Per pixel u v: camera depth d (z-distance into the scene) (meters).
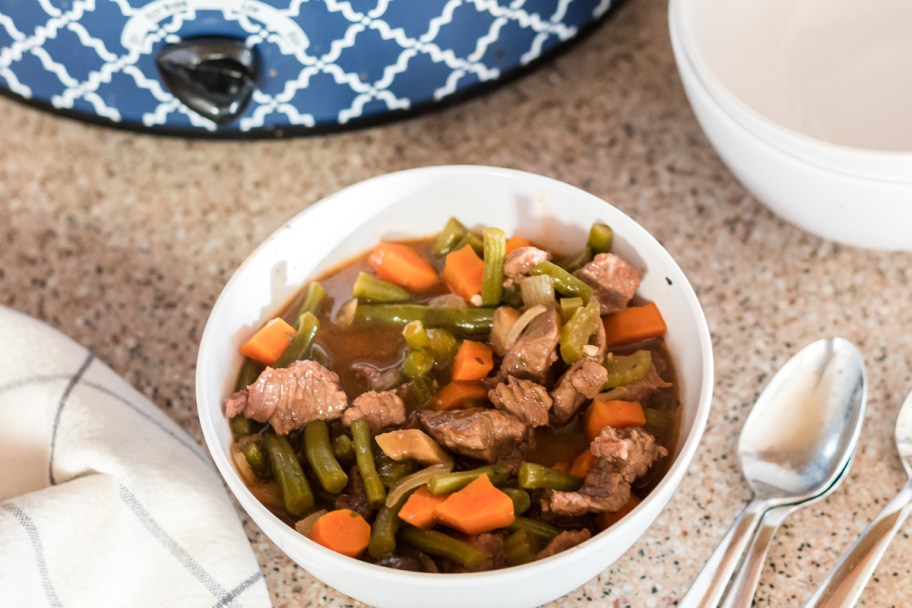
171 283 0.69
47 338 0.64
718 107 0.63
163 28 0.65
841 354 0.63
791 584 0.60
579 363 0.59
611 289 0.61
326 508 0.58
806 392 0.63
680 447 0.58
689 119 0.72
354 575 0.55
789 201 0.64
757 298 0.67
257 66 0.66
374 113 0.70
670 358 0.61
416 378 0.60
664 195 0.70
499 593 0.55
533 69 0.71
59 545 0.59
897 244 0.64
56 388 0.63
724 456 0.63
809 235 0.68
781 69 0.68
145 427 0.62
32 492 0.60
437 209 0.64
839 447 0.62
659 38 0.75
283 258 0.62
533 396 0.58
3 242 0.71
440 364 0.61
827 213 0.63
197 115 0.69
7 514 0.58
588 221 0.62
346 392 0.61
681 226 0.69
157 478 0.60
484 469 0.58
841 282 0.67
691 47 0.63
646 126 0.72
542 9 0.68
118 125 0.71
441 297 0.62
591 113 0.73
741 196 0.70
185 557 0.59
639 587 0.60
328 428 0.59
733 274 0.67
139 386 0.66
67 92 0.69
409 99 0.69
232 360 0.61
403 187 0.63
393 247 0.63
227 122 0.67
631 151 0.71
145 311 0.68
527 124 0.72
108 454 0.60
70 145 0.73
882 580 0.60
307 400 0.59
